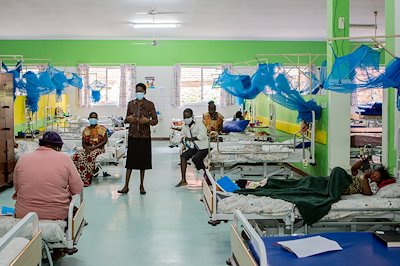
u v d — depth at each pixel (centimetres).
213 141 799
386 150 539
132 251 417
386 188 432
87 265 382
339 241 319
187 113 709
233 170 699
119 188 705
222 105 1479
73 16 1099
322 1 945
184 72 1495
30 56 1448
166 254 409
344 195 439
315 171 727
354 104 1410
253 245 272
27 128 920
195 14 1085
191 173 841
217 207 405
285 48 1491
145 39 1462
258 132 939
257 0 938
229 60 1487
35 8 1004
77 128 1066
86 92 1448
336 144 650
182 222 515
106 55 1463
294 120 846
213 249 423
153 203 606
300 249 296
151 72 1475
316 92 841
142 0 936
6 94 686
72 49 1456
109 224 506
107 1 941
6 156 689
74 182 378
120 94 1455
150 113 661
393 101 524
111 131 1062
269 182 472
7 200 627
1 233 333
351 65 457
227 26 1257
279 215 391
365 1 938
